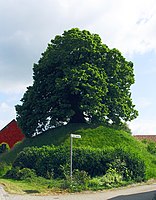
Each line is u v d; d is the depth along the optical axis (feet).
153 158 114.62
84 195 69.10
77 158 90.99
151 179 95.61
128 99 134.51
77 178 79.20
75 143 112.88
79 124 125.59
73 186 74.90
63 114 123.85
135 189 80.07
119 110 130.62
